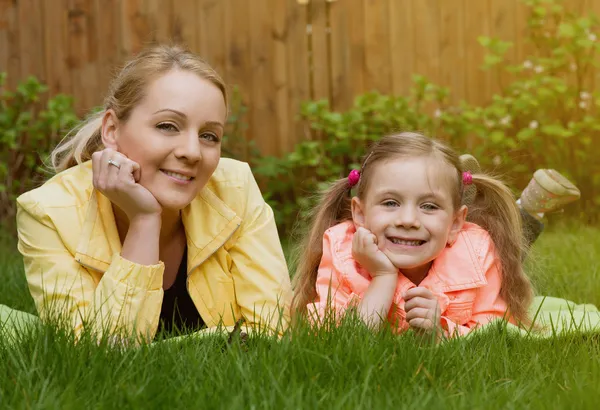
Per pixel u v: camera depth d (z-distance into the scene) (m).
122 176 2.83
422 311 2.85
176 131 2.86
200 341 2.60
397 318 2.72
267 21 7.50
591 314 3.37
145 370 2.28
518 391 2.22
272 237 3.26
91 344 2.45
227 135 7.32
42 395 2.11
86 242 2.96
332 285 3.17
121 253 2.89
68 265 2.96
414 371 2.34
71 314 2.81
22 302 3.95
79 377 2.29
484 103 7.65
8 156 7.31
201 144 2.90
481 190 3.45
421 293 2.89
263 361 2.31
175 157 2.85
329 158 7.45
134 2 7.47
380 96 7.31
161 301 2.92
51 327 2.53
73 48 7.53
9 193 7.26
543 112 7.52
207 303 3.15
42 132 7.29
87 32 7.51
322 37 7.52
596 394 2.11
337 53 7.54
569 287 4.19
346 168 7.37
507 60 7.69
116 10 7.48
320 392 2.20
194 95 2.85
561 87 7.28
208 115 2.88
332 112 7.56
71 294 2.88
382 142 3.19
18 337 2.57
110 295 2.81
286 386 2.22
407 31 7.56
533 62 7.63
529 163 7.51
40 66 7.56
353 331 2.57
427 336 2.79
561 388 2.25
